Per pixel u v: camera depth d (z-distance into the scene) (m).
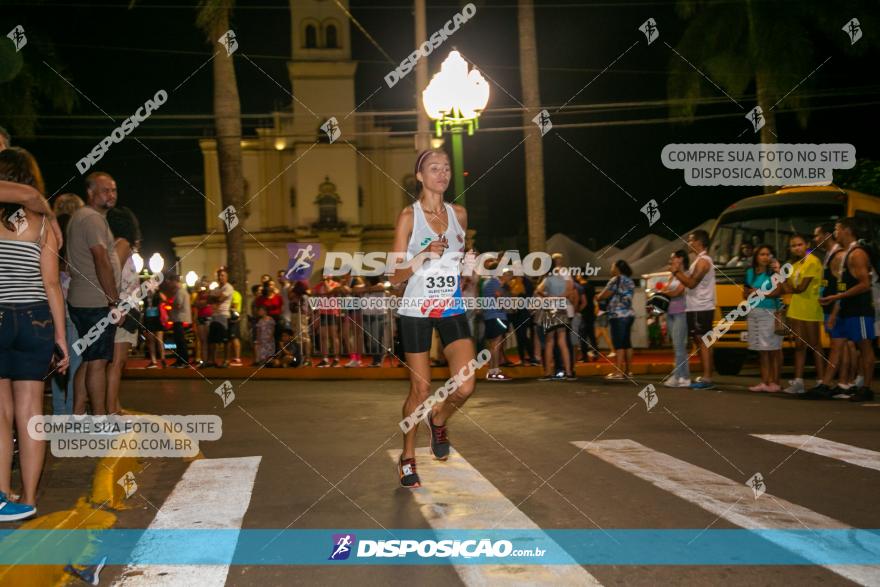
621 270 13.69
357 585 3.94
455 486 5.82
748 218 15.57
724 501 5.32
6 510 4.68
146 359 20.48
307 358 16.20
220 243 47.53
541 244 22.53
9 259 4.82
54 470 6.12
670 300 12.12
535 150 22.59
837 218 14.83
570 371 13.67
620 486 5.75
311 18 47.06
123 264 7.51
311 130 47.44
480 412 9.52
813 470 6.20
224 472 6.43
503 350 15.28
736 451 6.96
